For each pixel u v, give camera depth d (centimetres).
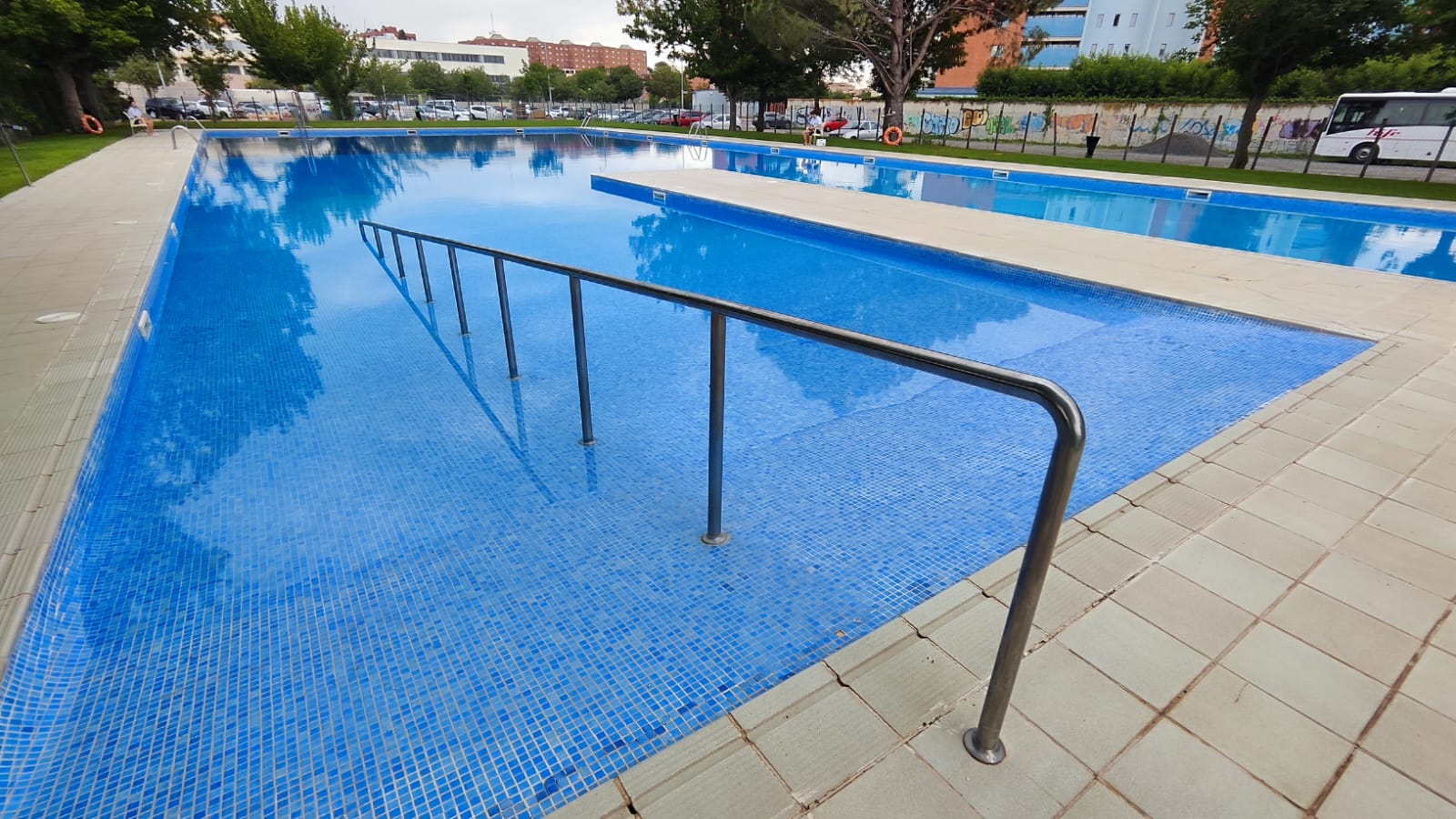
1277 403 248
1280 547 165
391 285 506
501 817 116
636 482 229
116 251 490
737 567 182
